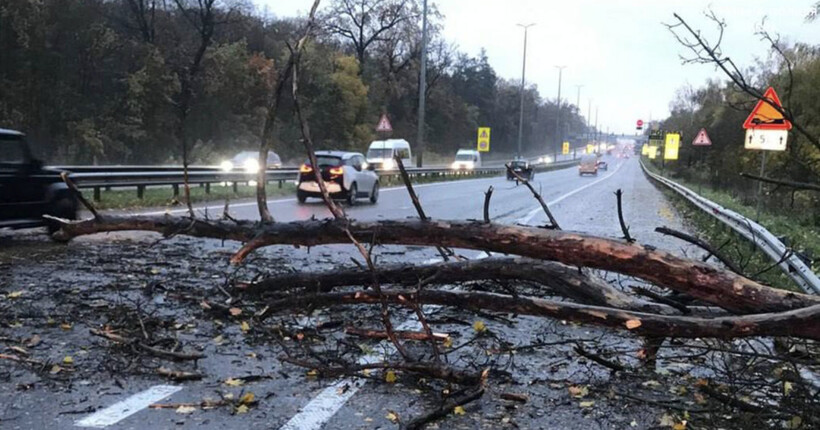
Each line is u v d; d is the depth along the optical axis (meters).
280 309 5.96
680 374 4.96
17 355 4.94
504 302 5.13
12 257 8.75
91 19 37.47
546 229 5.21
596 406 4.34
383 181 33.22
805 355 4.64
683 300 5.38
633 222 16.70
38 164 9.67
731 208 18.62
